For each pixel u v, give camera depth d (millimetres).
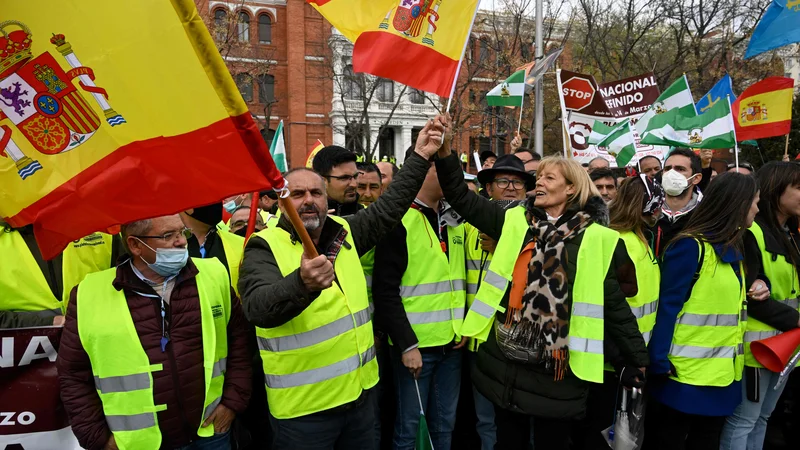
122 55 1848
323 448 2680
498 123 22781
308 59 32375
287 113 32656
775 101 6793
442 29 3092
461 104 19812
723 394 3188
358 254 2949
